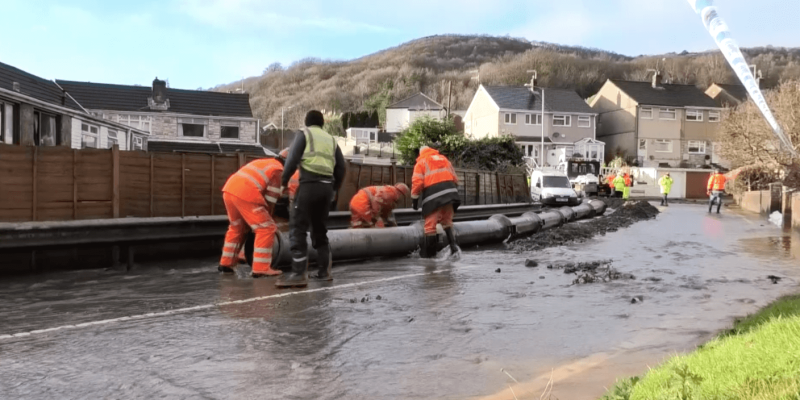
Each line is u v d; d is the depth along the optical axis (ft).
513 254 39.09
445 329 18.38
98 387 13.05
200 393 12.76
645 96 219.61
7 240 28.32
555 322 19.47
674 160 217.36
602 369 14.62
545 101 213.25
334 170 26.86
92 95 159.74
